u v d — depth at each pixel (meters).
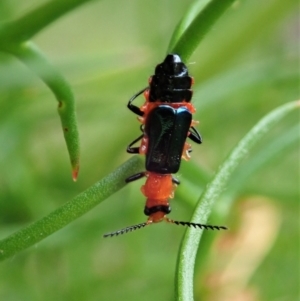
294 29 0.13
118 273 0.11
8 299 0.11
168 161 0.09
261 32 0.12
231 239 0.11
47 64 0.08
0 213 0.11
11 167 0.11
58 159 0.12
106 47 0.14
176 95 0.09
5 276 0.11
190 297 0.08
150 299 0.11
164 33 0.12
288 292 0.11
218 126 0.12
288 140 0.10
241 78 0.11
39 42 0.14
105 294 0.11
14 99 0.11
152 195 0.09
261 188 0.11
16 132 0.11
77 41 0.14
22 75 0.10
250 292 0.11
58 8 0.09
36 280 0.11
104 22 0.14
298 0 0.12
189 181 0.10
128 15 0.14
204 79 0.12
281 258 0.12
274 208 0.12
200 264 0.10
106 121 0.12
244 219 0.12
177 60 0.08
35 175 0.11
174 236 0.12
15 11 0.11
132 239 0.11
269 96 0.12
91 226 0.11
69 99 0.08
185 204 0.10
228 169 0.08
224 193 0.10
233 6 0.09
